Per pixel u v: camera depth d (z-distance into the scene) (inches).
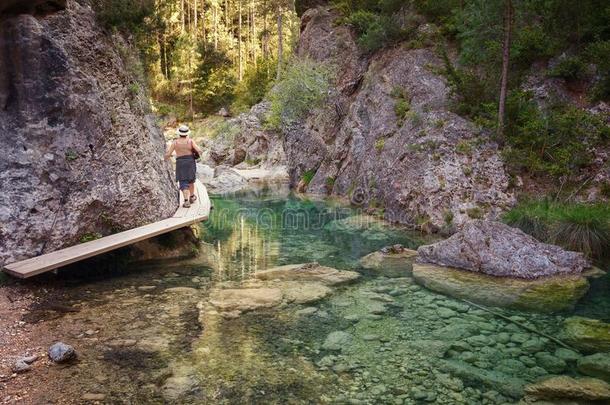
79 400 163.8
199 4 2282.2
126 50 414.6
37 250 285.6
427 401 170.6
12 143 285.7
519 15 460.1
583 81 472.4
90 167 322.3
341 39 823.7
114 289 286.4
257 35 2224.4
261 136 1103.6
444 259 338.6
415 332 232.1
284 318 247.6
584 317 248.1
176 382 178.4
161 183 402.0
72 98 311.1
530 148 442.3
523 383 183.2
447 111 513.3
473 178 446.6
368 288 298.8
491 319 248.1
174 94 1699.1
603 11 467.5
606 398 171.0
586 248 335.9
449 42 625.3
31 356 193.3
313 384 181.2
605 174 404.8
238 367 192.7
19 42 288.4
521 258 316.2
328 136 766.5
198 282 305.6
